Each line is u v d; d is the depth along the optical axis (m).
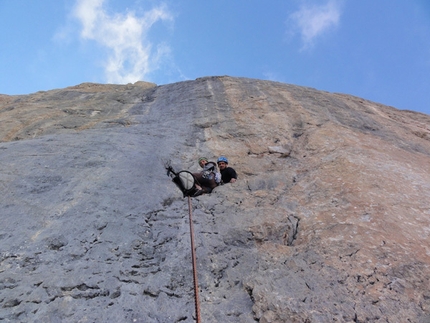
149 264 4.31
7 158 6.78
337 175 6.57
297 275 4.11
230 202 5.98
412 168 7.29
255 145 8.75
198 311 3.33
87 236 4.63
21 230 4.66
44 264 4.11
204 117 10.20
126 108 11.54
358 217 5.20
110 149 7.57
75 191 5.72
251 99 11.42
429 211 5.45
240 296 3.89
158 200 5.75
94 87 15.20
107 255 4.33
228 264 4.40
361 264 4.23
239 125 9.69
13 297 3.55
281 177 6.95
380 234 4.75
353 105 12.23
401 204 5.52
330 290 3.86
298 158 8.16
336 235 4.85
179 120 10.06
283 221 5.28
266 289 3.83
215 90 12.48
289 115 10.22
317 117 10.15
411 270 4.10
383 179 6.26
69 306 3.53
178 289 3.98
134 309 3.59
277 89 12.52
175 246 4.68
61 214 5.08
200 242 4.76
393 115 12.30
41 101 12.57
